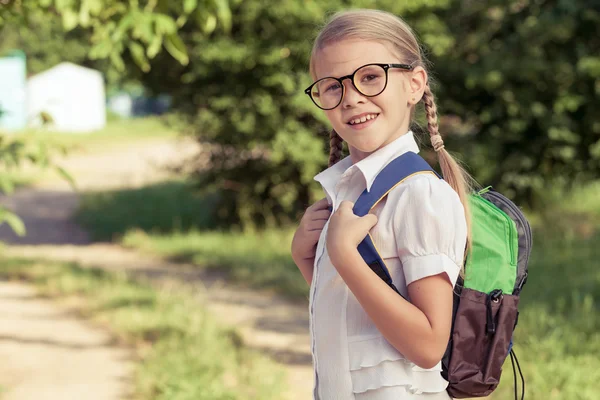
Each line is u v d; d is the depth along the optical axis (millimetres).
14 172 22609
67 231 14562
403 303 1599
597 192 13055
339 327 1749
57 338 6453
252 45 10656
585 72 11383
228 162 12320
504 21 12281
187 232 13453
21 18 4562
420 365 1628
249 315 7680
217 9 4418
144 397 4934
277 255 10805
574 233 10758
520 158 11938
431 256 1633
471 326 1782
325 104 1761
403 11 11133
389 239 1695
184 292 8406
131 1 4230
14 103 36094
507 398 4645
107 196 17828
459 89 12062
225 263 10469
